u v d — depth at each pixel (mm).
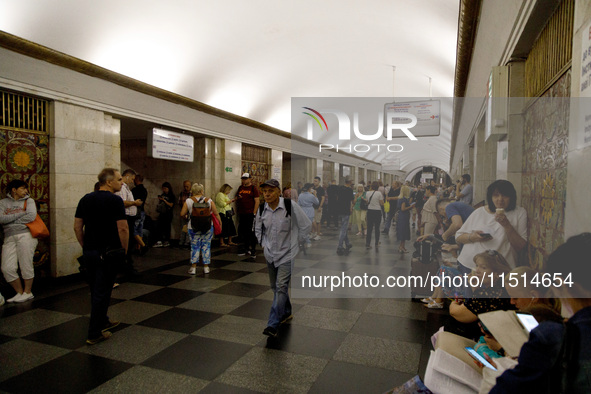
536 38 2959
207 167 9484
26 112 5297
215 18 6914
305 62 9430
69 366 3027
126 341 3531
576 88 1508
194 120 8633
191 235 6359
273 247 3764
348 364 3043
